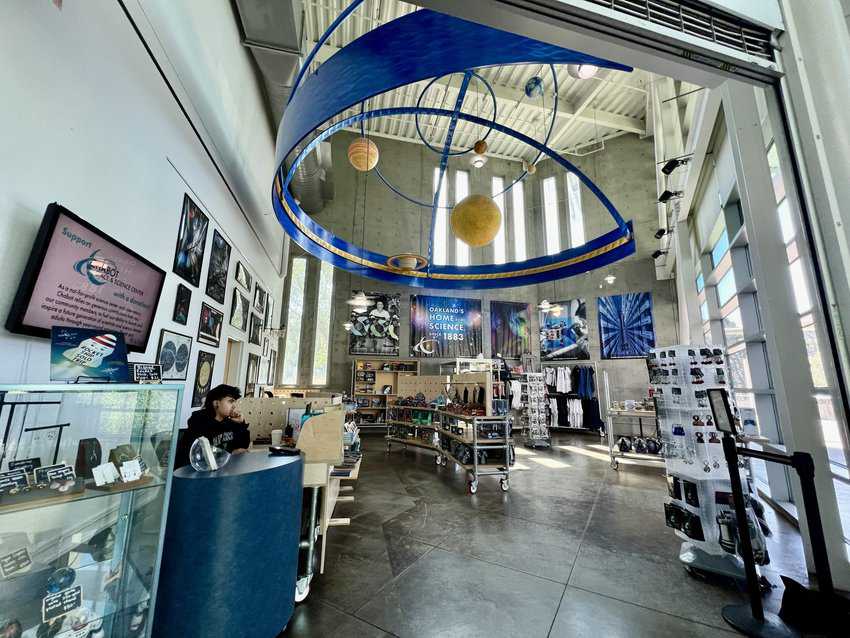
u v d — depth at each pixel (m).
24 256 1.47
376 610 2.12
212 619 1.58
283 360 9.76
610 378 10.57
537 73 9.36
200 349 3.44
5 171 1.37
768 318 2.43
